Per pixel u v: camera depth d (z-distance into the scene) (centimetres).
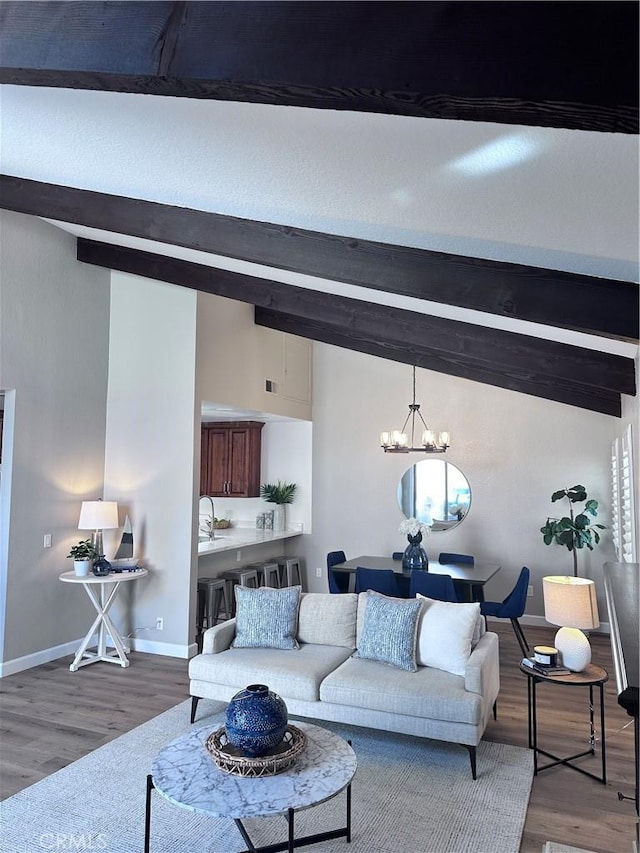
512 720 393
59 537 524
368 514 761
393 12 111
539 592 673
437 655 358
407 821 275
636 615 192
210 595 588
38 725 378
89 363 561
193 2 125
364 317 448
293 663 368
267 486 798
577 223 187
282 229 289
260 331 671
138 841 261
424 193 194
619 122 106
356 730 375
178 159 232
